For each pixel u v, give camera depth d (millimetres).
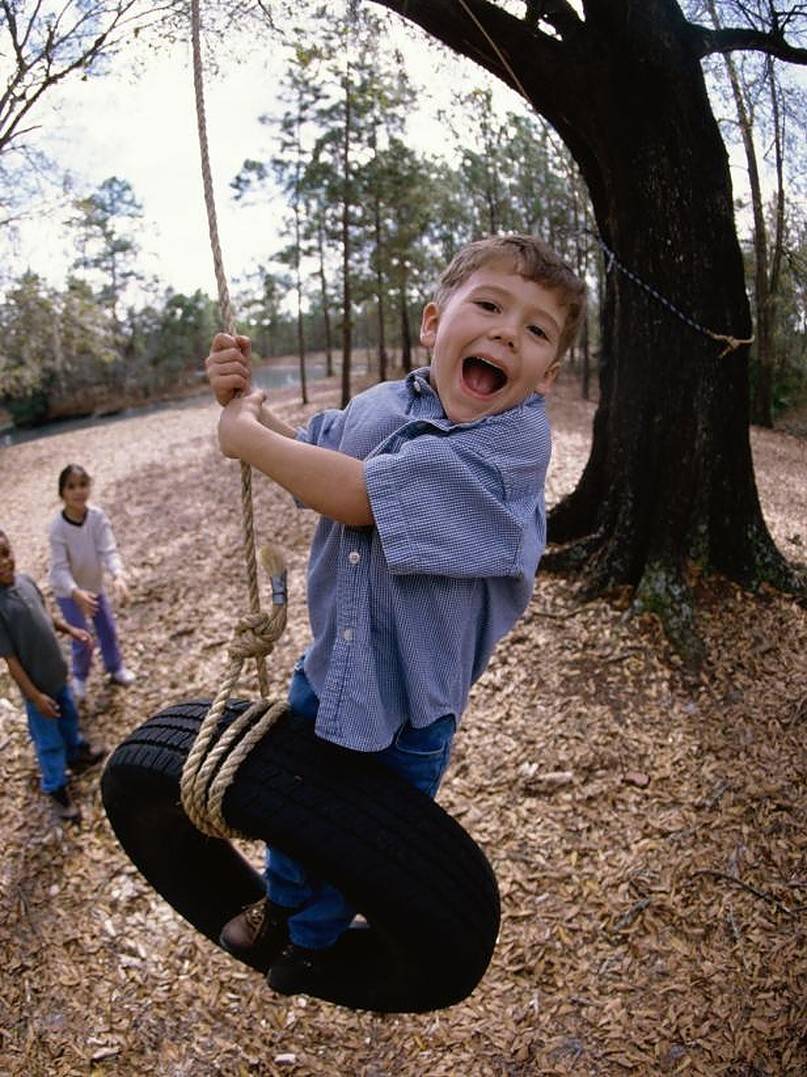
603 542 6676
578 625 6156
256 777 1520
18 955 4250
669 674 5609
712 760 4891
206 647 7062
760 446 12328
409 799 1570
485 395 1505
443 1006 1781
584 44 5449
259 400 1640
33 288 14719
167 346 44844
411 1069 3588
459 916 1552
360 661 1452
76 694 6270
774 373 13836
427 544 1384
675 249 5848
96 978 4109
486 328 1480
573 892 4227
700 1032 3535
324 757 1564
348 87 16781
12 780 5492
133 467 18625
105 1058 3734
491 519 1434
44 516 14758
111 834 4973
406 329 24406
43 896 4594
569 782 4844
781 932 3873
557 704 5473
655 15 5422
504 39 5434
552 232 17672
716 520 6332
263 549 1705
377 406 1590
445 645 1493
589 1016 3676
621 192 5871
